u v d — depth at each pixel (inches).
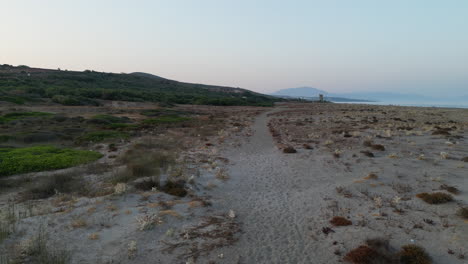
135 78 5728.3
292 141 872.9
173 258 238.1
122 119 1472.7
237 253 252.2
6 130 984.3
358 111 2076.8
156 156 584.4
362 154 634.2
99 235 266.5
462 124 1195.9
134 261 229.6
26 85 2632.9
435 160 545.0
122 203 348.2
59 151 674.8
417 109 2251.5
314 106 3161.9
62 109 1791.3
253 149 788.0
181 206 350.0
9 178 483.2
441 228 282.4
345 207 357.1
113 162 600.1
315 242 274.5
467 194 361.4
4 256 215.3
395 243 261.1
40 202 365.1
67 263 217.0
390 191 399.9
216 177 495.5
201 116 1887.3
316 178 501.0
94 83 3973.9
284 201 394.9
